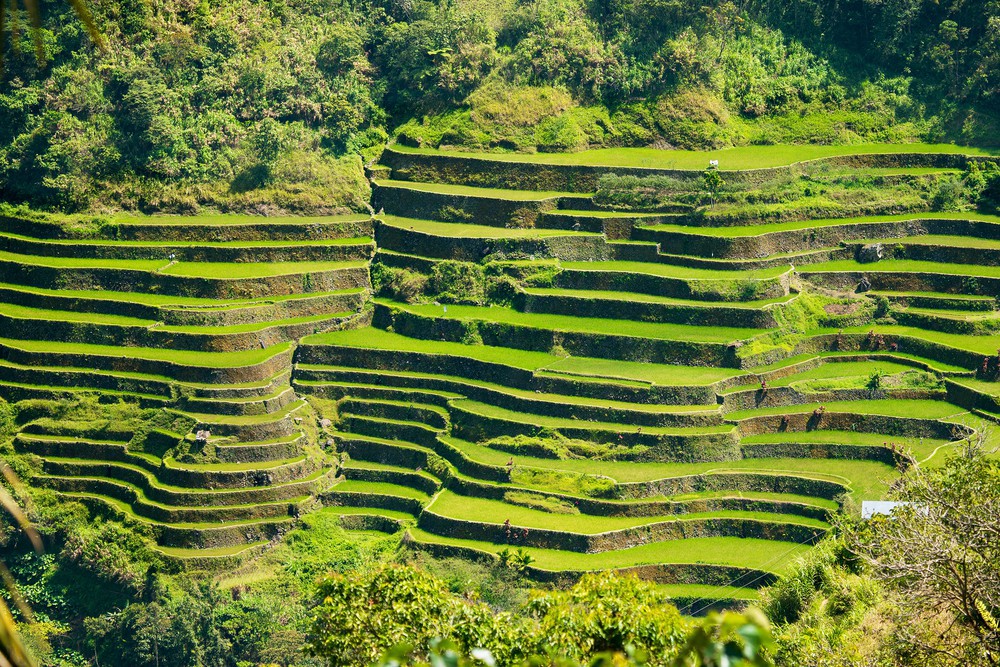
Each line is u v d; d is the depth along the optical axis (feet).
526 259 572.10
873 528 212.84
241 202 616.80
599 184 590.96
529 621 184.65
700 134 624.59
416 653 178.19
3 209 606.96
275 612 442.50
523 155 626.64
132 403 526.98
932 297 533.14
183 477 488.85
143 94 617.21
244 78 641.40
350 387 536.01
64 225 597.11
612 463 475.72
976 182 585.22
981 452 218.79
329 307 575.38
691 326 531.09
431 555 443.32
